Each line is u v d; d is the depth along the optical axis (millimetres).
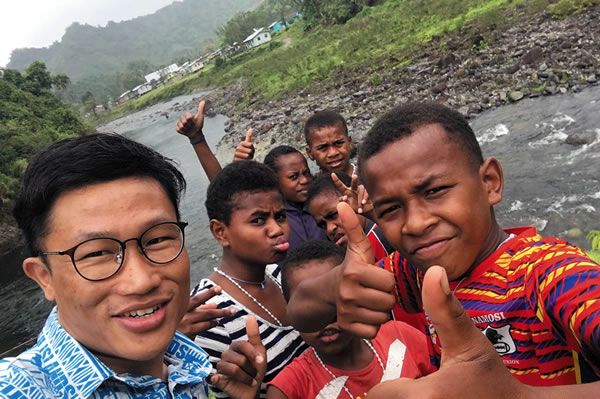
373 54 27344
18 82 44438
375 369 2059
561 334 1160
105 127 75562
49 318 1486
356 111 17406
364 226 3168
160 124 49438
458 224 1373
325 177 3486
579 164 8562
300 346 2430
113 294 1310
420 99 15297
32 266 1409
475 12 24453
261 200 2529
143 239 1340
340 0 47438
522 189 8484
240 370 1803
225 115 36625
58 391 1276
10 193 20875
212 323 2096
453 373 909
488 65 15375
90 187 1300
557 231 7094
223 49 92375
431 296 900
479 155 1486
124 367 1413
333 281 1295
